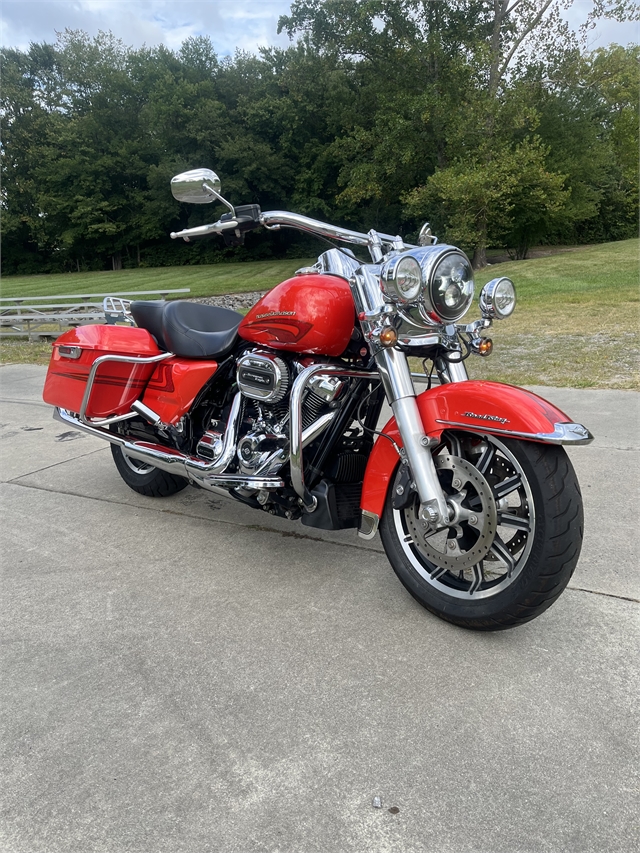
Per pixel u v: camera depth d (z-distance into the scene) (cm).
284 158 4456
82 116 4909
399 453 247
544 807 166
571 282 1566
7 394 743
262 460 289
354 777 178
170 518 375
